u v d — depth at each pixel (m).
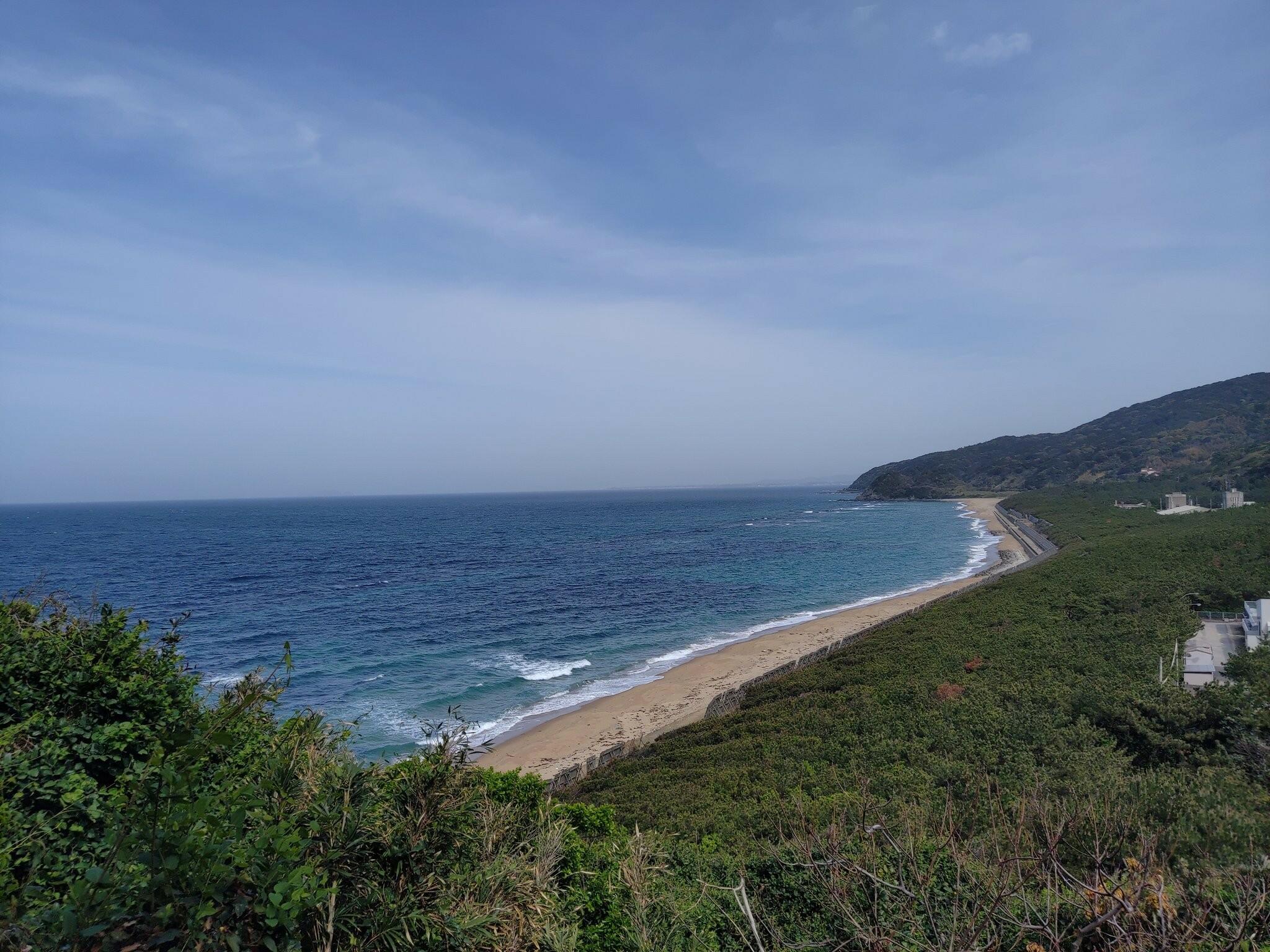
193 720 6.84
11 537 115.62
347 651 39.72
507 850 6.65
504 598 57.34
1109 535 71.12
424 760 6.34
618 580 67.75
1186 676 23.69
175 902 4.06
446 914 5.36
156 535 122.69
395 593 59.38
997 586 48.00
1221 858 8.30
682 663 38.03
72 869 5.34
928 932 5.65
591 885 8.53
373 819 5.57
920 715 22.19
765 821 14.27
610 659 39.03
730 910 8.30
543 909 6.39
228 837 4.36
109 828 4.82
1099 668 24.53
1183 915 5.21
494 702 31.44
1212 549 46.72
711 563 80.44
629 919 7.78
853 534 117.12
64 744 7.04
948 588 60.53
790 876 8.14
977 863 6.39
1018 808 7.50
